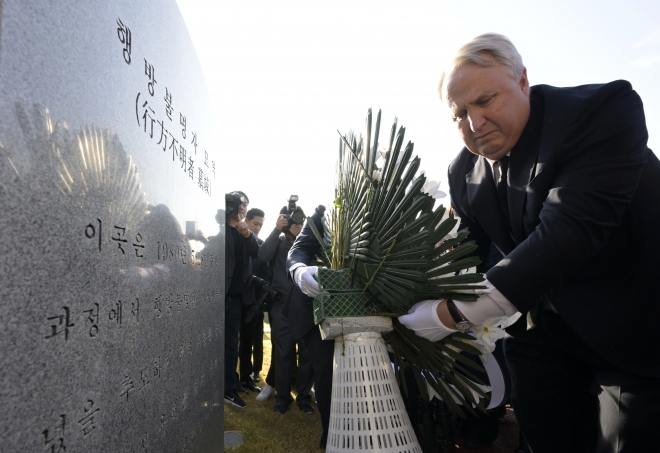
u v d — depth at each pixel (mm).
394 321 2172
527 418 2145
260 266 5855
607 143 1651
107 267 1235
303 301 3100
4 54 825
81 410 1065
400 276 1990
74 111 1070
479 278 1800
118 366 1292
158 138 1801
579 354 1934
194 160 2562
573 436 2096
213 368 2881
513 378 2166
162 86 1890
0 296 802
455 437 3779
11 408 819
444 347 2152
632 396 1681
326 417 3137
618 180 1612
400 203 2076
